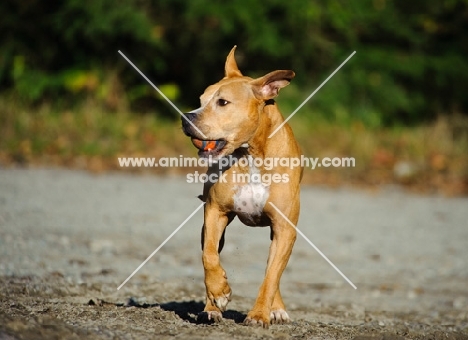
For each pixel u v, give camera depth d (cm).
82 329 608
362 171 1905
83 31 2230
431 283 1073
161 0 2261
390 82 2478
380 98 2445
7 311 658
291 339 644
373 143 2048
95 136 1975
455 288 1052
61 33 2314
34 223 1200
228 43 2316
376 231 1372
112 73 2266
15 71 2228
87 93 2233
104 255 1049
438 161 1962
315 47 2383
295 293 975
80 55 2325
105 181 1670
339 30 2425
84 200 1431
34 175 1675
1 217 1220
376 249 1244
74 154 1881
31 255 994
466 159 2014
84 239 1127
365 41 2581
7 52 2305
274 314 740
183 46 2333
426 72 2559
